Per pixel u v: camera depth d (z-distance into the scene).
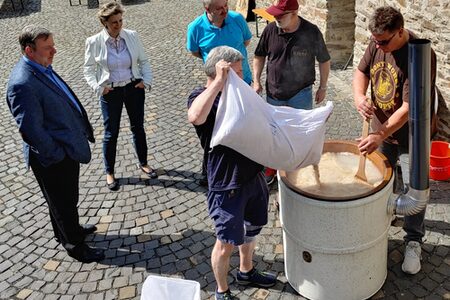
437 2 4.61
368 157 3.32
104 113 4.50
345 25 7.17
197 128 2.88
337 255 2.99
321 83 4.33
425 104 2.71
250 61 7.63
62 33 10.22
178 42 8.98
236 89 2.67
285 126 2.82
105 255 3.88
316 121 2.88
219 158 2.86
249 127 2.68
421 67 2.62
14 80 3.23
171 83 7.12
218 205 2.96
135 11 11.59
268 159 2.84
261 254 3.75
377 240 3.03
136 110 4.60
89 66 4.34
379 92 3.40
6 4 12.77
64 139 3.44
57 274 3.71
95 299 3.46
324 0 7.08
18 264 3.84
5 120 6.34
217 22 4.19
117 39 4.30
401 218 3.96
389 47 3.12
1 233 4.22
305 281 3.22
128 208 4.44
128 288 3.54
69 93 3.65
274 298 3.34
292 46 4.03
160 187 4.69
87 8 12.21
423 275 3.44
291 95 4.21
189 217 4.25
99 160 5.24
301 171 3.29
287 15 3.86
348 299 3.17
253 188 3.00
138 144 4.78
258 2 9.57
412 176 2.92
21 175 5.11
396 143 3.62
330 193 3.01
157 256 3.83
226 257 3.09
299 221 3.00
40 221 4.34
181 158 5.16
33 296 3.52
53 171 3.46
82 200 4.59
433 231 3.82
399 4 5.25
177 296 2.90
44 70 3.37
